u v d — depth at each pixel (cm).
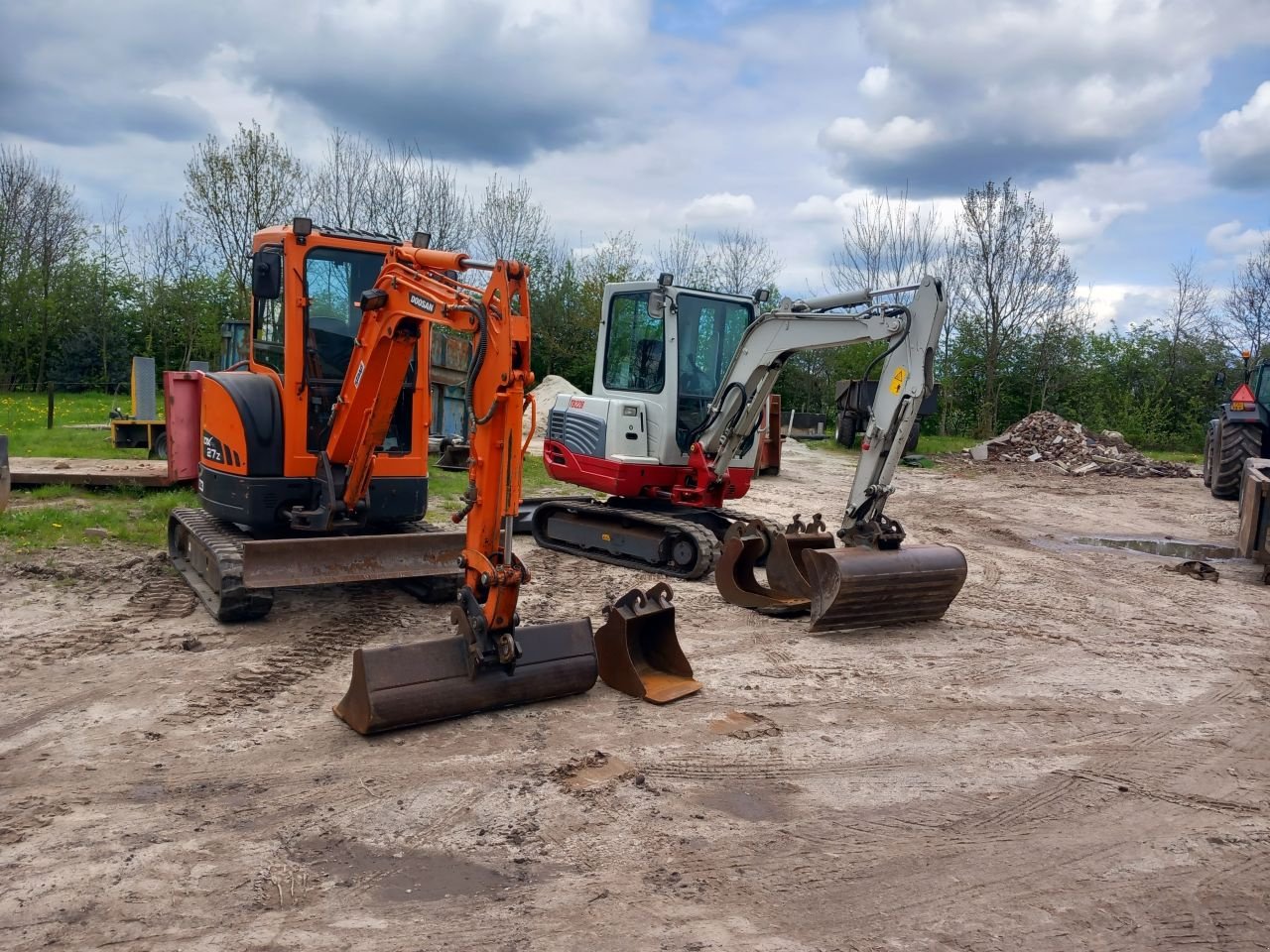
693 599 814
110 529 909
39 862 356
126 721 496
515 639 534
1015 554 1125
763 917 339
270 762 455
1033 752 507
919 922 340
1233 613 845
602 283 3216
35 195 3262
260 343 755
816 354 3009
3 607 683
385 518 734
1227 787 468
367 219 2772
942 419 3020
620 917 335
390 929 322
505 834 394
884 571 716
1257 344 3195
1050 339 2952
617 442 971
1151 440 2952
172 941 311
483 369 507
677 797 435
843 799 440
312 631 665
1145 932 338
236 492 705
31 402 2489
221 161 2644
